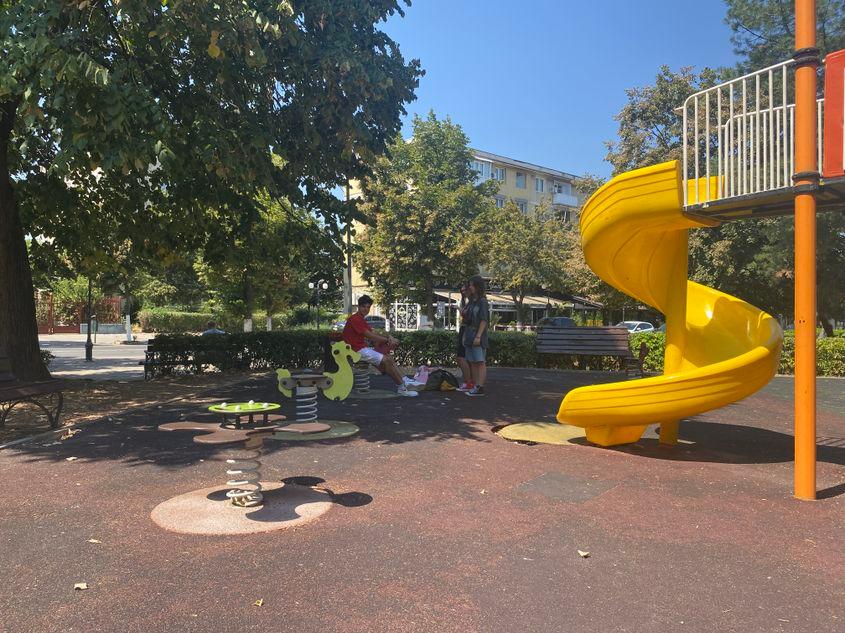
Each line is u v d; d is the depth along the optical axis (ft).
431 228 92.99
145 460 18.19
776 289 72.64
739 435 23.57
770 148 16.49
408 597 10.04
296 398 23.52
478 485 16.30
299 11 27.94
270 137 27.76
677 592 10.40
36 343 36.06
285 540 12.33
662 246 21.06
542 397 31.89
